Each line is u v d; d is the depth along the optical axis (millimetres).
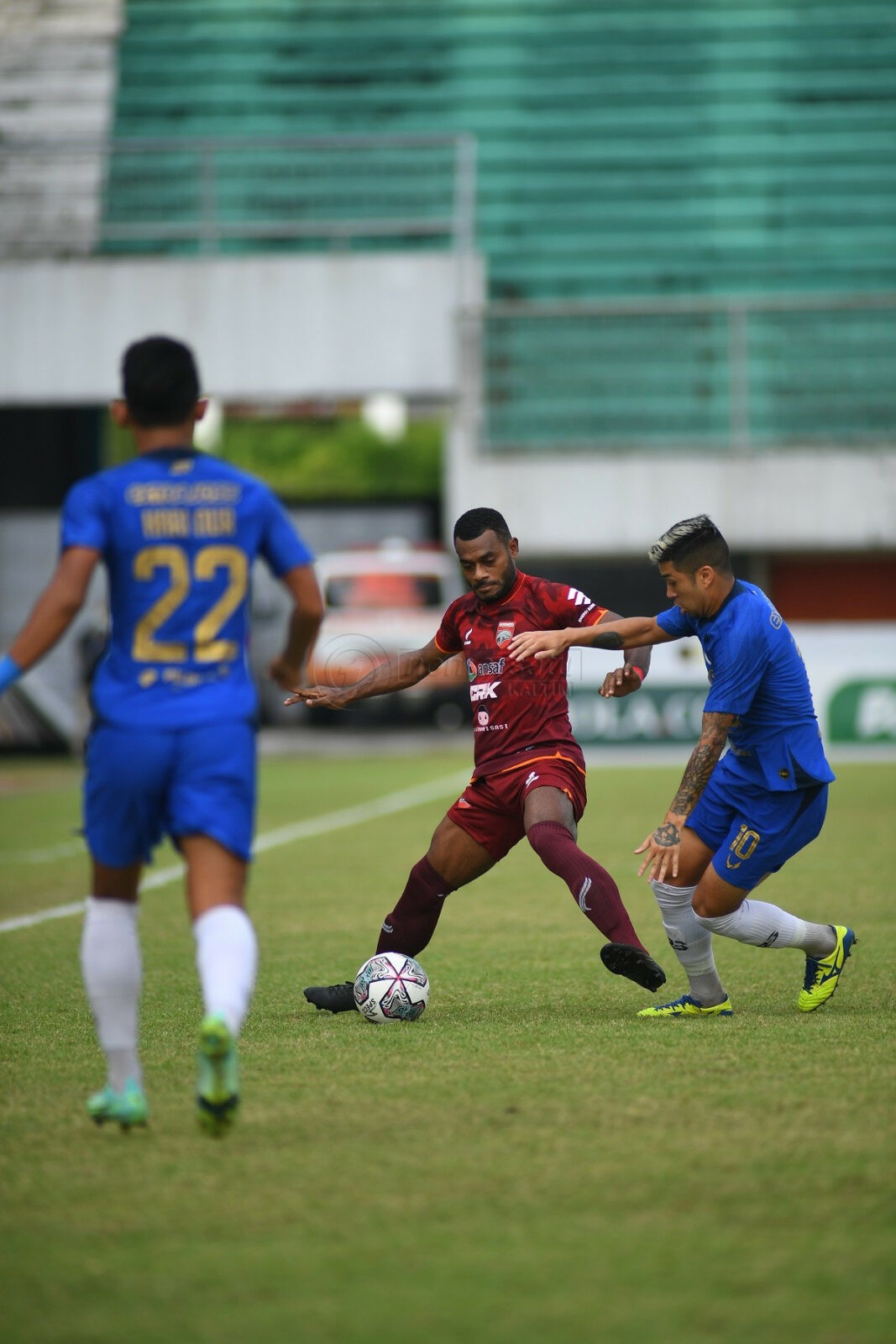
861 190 92812
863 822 47344
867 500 75875
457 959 25375
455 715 91438
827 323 82562
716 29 98562
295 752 80688
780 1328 9875
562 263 90250
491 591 20578
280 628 92812
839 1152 13438
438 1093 15758
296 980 23469
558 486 77000
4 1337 9945
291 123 95000
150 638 13789
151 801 13820
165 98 95375
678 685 71562
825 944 20203
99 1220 12086
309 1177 13031
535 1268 10930
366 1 99250
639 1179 12789
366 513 108625
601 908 19234
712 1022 19562
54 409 88438
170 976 24141
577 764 20734
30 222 87125
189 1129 14570
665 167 93438
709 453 76312
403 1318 10125
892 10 98812
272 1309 10328
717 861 19641
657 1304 10273
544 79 96875
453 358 77375
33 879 38000
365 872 37688
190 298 77688
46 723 81938
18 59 96750
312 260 77438
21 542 89000
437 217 90375
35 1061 17797
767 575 79812
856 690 71250
